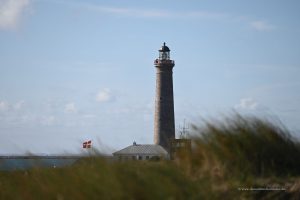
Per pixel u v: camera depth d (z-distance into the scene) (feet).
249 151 62.90
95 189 48.26
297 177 61.41
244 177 59.98
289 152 64.18
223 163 61.21
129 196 46.01
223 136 63.36
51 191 52.80
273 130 65.57
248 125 65.05
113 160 59.77
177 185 48.16
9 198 59.77
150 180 47.57
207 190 50.78
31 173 65.92
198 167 61.05
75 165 62.08
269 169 62.28
